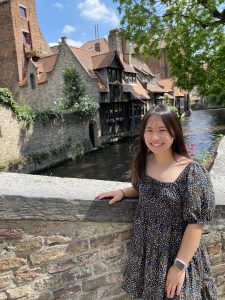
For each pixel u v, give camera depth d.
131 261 1.95
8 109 16.84
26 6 28.66
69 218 1.99
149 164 1.95
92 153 23.25
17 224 1.91
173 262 1.78
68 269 2.07
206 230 2.50
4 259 1.90
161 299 1.79
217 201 2.52
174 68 12.90
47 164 19.30
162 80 50.69
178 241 1.78
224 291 2.64
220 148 5.36
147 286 1.84
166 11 11.91
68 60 26.09
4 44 27.64
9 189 1.97
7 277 1.92
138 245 1.91
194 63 12.34
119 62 28.48
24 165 17.50
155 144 1.82
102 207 2.07
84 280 2.12
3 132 16.56
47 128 19.77
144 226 1.89
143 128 1.88
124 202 2.12
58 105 24.25
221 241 2.58
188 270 1.81
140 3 12.12
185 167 1.78
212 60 12.02
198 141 21.78
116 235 2.19
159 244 1.80
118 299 2.25
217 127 31.14
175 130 1.82
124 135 29.77
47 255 2.00
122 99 29.11
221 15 10.69
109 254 2.18
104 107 26.86
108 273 2.20
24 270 1.95
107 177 16.02
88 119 24.11
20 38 27.81
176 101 48.69
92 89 25.80
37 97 27.19
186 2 11.55
